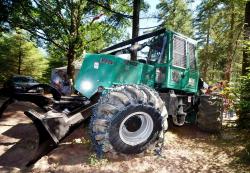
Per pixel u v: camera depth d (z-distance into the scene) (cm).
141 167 401
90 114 448
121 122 418
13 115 714
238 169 411
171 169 402
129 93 432
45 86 611
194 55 686
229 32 1922
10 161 401
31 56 3788
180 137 601
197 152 491
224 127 727
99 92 490
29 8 1497
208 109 637
